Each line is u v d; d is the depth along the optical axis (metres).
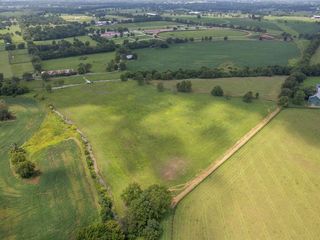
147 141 135.38
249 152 126.31
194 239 87.12
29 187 109.06
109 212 94.38
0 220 95.19
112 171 116.19
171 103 171.75
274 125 147.00
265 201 100.50
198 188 106.88
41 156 126.50
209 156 124.62
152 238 85.88
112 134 141.50
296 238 87.31
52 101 180.00
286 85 186.38
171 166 119.06
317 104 166.12
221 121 150.88
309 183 108.38
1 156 127.56
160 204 93.19
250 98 171.12
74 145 133.50
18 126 152.25
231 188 106.50
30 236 89.56
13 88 192.12
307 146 129.88
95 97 184.12
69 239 88.19
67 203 101.12
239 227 90.88
